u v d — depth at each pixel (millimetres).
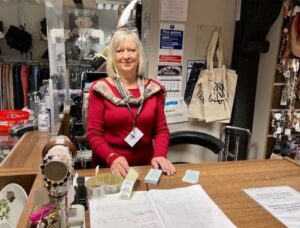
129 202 966
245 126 2600
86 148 2309
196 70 2434
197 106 2438
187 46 2387
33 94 2211
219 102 2406
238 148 2506
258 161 1414
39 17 3551
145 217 877
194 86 2443
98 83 1486
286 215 927
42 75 3279
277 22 2336
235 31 2451
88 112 1511
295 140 2592
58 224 737
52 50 2191
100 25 3275
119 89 1482
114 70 1536
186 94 2463
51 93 1784
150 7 2262
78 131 2381
